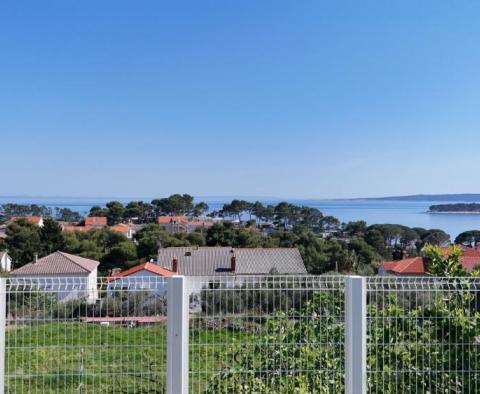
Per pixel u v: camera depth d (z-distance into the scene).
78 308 5.05
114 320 5.06
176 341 4.91
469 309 5.57
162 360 5.62
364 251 58.12
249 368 5.32
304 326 5.39
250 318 5.27
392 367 5.41
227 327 5.27
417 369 5.38
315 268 49.84
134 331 5.59
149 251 65.12
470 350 5.44
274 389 5.31
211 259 47.94
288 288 5.24
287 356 5.35
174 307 4.92
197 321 5.21
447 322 5.52
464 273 6.83
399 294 5.50
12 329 5.25
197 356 5.24
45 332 5.28
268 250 48.47
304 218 97.06
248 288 5.23
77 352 5.57
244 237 70.12
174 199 129.50
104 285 5.09
